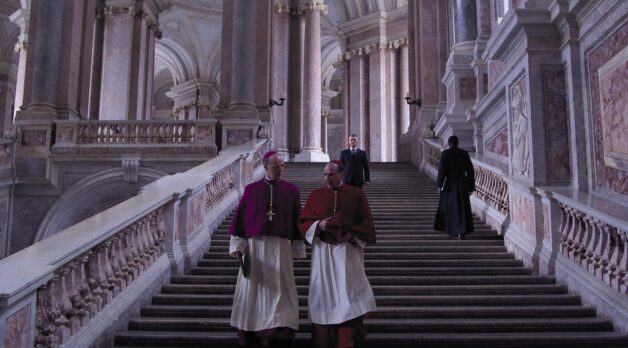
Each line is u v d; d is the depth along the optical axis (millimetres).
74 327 3797
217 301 5137
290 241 4238
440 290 5445
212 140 12906
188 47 31328
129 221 4625
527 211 6484
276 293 4047
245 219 4199
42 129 12977
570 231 5617
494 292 5445
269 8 15227
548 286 5461
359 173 9297
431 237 7402
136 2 18953
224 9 14141
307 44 21234
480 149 10484
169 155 12781
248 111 13242
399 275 6043
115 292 4508
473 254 6648
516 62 6973
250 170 10789
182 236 6164
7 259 3439
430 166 13289
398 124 23891
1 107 27922
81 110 14180
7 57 27891
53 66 13305
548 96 6434
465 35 12359
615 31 5438
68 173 12969
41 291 3447
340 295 3924
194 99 31531
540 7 6453
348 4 25438
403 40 23922
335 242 4039
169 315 4852
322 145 34875
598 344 4328
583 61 6137
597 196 5633
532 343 4340
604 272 4863
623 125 5270
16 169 12852
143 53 19188
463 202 7164
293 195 4316
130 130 13086
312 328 4023
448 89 12898
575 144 6137
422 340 4359
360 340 3939
